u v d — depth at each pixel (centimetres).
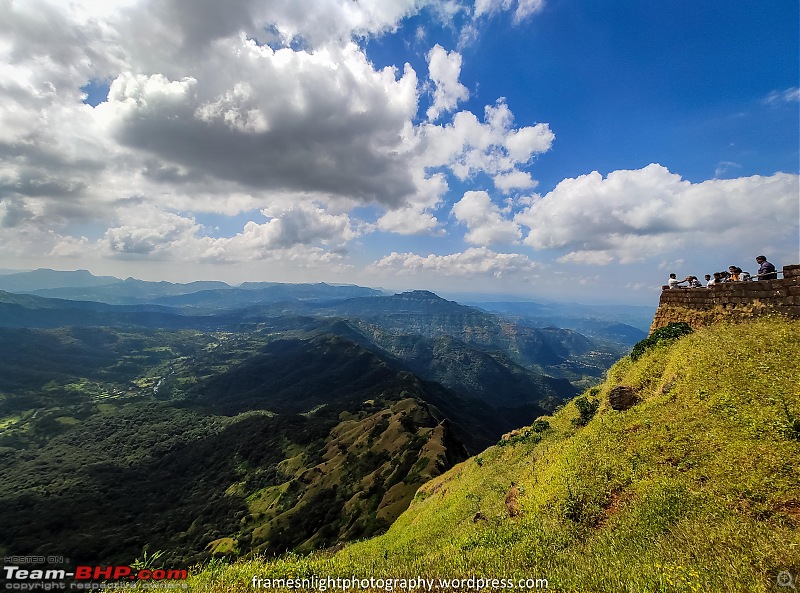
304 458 17725
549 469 1758
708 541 867
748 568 733
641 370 2136
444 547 1526
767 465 1070
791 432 1148
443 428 12619
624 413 1836
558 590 847
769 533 834
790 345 1540
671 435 1445
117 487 18488
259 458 19762
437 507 2798
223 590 1109
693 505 1062
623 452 1495
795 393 1277
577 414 2620
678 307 2666
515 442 3012
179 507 16762
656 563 812
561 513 1353
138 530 13738
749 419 1280
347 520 9431
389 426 16875
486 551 1245
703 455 1258
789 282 1798
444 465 10225
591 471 1480
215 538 12031
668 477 1236
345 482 12756
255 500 14575
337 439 18588
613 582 809
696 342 1956
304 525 10338
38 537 12619
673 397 1709
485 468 2930
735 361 1611
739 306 2088
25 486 18375
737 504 1000
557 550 1136
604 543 1067
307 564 1307
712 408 1450
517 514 1611
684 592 699
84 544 12106
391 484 10331
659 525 1038
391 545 2111
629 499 1252
